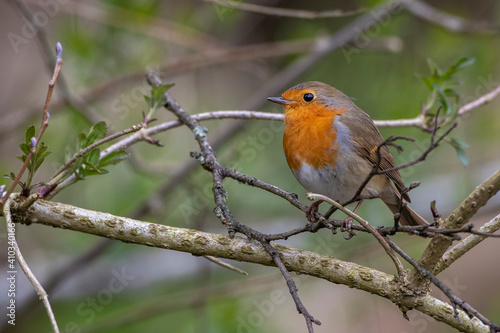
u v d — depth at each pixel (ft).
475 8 42.37
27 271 15.60
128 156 18.80
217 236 17.94
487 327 16.88
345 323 37.09
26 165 16.76
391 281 17.42
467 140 40.60
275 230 38.34
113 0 36.14
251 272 38.58
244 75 44.68
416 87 38.06
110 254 37.06
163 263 37.50
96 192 35.76
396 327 37.99
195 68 36.86
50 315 14.92
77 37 34.83
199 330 32.14
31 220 18.07
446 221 16.65
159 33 37.55
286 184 37.76
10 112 39.29
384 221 36.04
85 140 18.93
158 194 34.17
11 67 39.93
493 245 45.57
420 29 39.65
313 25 42.78
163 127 22.45
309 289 36.68
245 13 43.11
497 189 15.88
